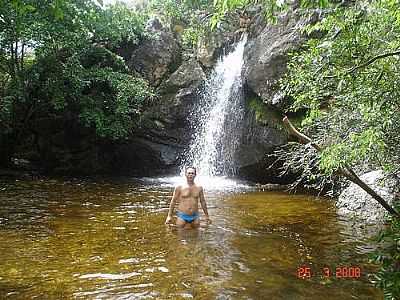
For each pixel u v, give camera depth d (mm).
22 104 15469
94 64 16312
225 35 16906
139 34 17219
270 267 5582
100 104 15742
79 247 6430
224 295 4660
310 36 12609
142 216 8633
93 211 9117
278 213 9008
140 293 4703
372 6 5219
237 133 14555
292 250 6328
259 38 14570
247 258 5945
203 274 5309
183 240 6855
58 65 14719
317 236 7129
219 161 15039
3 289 4781
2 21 13094
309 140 6148
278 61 13258
